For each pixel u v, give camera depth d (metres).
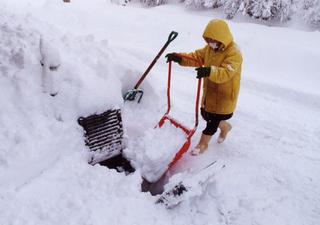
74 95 3.15
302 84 5.71
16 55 3.14
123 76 4.22
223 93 3.25
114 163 3.56
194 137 4.02
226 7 9.66
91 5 9.50
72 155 3.10
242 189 3.27
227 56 3.13
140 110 4.25
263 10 9.18
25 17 4.14
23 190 2.76
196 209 2.96
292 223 2.96
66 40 3.84
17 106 2.96
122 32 7.76
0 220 2.51
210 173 2.96
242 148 3.92
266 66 6.25
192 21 8.00
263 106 4.93
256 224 2.91
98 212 2.71
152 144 3.36
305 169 3.64
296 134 4.27
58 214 2.65
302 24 9.15
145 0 11.65
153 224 2.73
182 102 4.79
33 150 2.80
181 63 3.55
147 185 3.36
